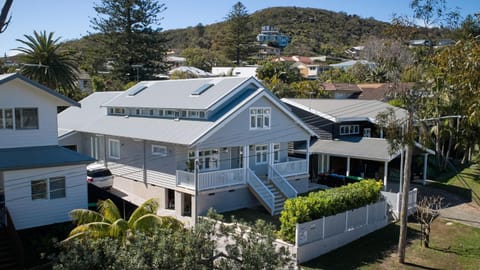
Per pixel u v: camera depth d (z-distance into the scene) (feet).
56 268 31.37
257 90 85.51
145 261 30.07
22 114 71.20
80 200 68.74
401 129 58.75
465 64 42.09
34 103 72.38
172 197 84.12
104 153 99.35
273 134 90.43
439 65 47.96
